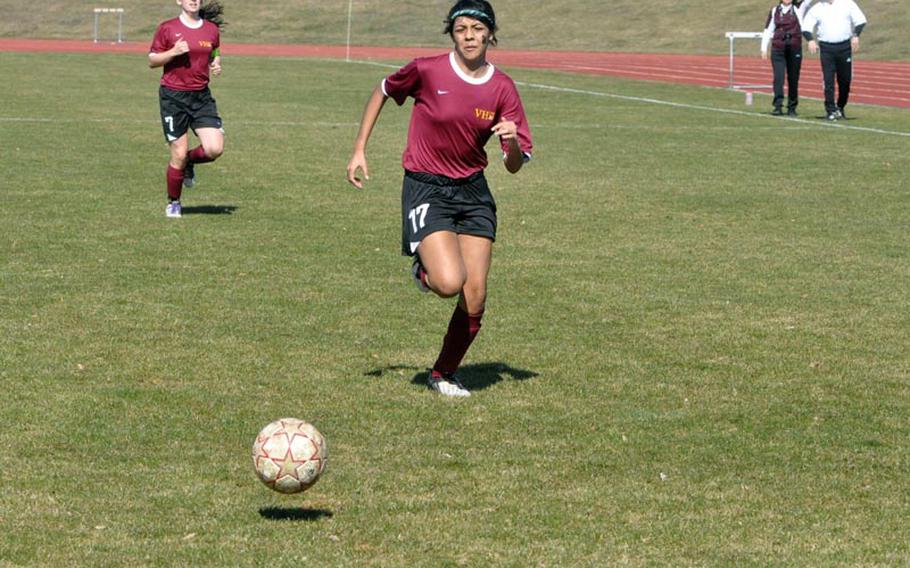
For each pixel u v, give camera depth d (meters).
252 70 91.19
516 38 136.88
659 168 44.53
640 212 35.31
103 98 65.81
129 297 24.00
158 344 20.77
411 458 15.66
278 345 20.92
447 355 18.48
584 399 18.42
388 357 20.41
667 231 32.41
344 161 44.78
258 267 27.03
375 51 121.50
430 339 21.59
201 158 32.81
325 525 13.39
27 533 13.02
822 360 20.77
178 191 32.97
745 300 24.97
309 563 12.38
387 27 139.75
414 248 17.92
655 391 18.89
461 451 15.99
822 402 18.50
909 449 16.45
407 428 16.88
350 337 21.58
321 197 36.81
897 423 17.56
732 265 28.31
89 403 17.58
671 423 17.36
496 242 30.58
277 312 23.16
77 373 19.03
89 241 29.42
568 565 12.51
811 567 12.57
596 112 64.81
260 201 35.94
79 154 44.56
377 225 32.44
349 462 15.44
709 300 24.91
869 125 59.72
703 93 78.19
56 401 17.64
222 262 27.45
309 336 21.56
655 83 86.44
